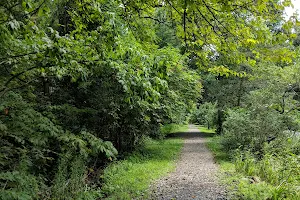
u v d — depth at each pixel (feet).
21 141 18.16
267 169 26.53
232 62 15.98
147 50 18.07
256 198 19.69
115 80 26.48
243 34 13.03
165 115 44.19
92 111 28.09
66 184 19.49
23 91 21.11
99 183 24.45
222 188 23.56
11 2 10.75
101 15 13.34
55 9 20.79
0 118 18.01
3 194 13.34
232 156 36.24
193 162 37.73
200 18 13.32
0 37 11.18
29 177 17.17
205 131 96.43
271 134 34.50
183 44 16.56
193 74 54.29
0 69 17.85
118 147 37.04
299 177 22.61
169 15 14.38
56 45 11.47
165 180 26.55
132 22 16.03
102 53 13.80
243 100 62.95
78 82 26.50
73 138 21.09
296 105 36.55
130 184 23.72
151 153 43.60
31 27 11.58
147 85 13.19
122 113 32.94
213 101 77.71
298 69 36.01
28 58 14.29
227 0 10.41
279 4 11.11
